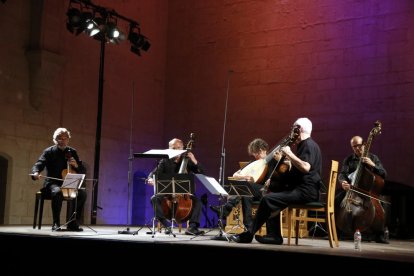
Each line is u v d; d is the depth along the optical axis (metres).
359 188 6.83
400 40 10.31
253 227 5.24
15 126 9.72
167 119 12.67
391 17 10.43
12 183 9.65
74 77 10.73
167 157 5.76
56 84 10.34
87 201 10.97
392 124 10.27
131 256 4.99
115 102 11.59
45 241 5.43
